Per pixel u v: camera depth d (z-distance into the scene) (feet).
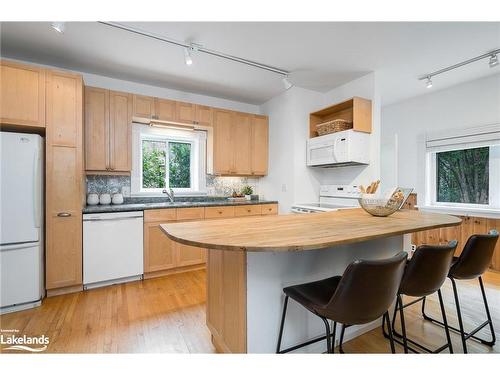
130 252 9.35
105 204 10.26
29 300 7.32
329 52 8.77
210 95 13.16
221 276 5.24
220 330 5.28
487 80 10.46
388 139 14.23
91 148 9.55
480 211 10.41
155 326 6.45
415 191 12.94
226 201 12.76
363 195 6.49
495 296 8.14
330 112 11.85
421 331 6.28
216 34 7.71
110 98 9.95
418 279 4.24
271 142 13.73
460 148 11.32
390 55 8.93
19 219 7.20
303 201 12.25
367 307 3.35
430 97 12.35
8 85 7.44
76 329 6.29
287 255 4.92
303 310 5.14
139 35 7.75
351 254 5.87
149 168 12.17
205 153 13.24
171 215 10.16
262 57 9.14
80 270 8.42
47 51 8.70
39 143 7.61
